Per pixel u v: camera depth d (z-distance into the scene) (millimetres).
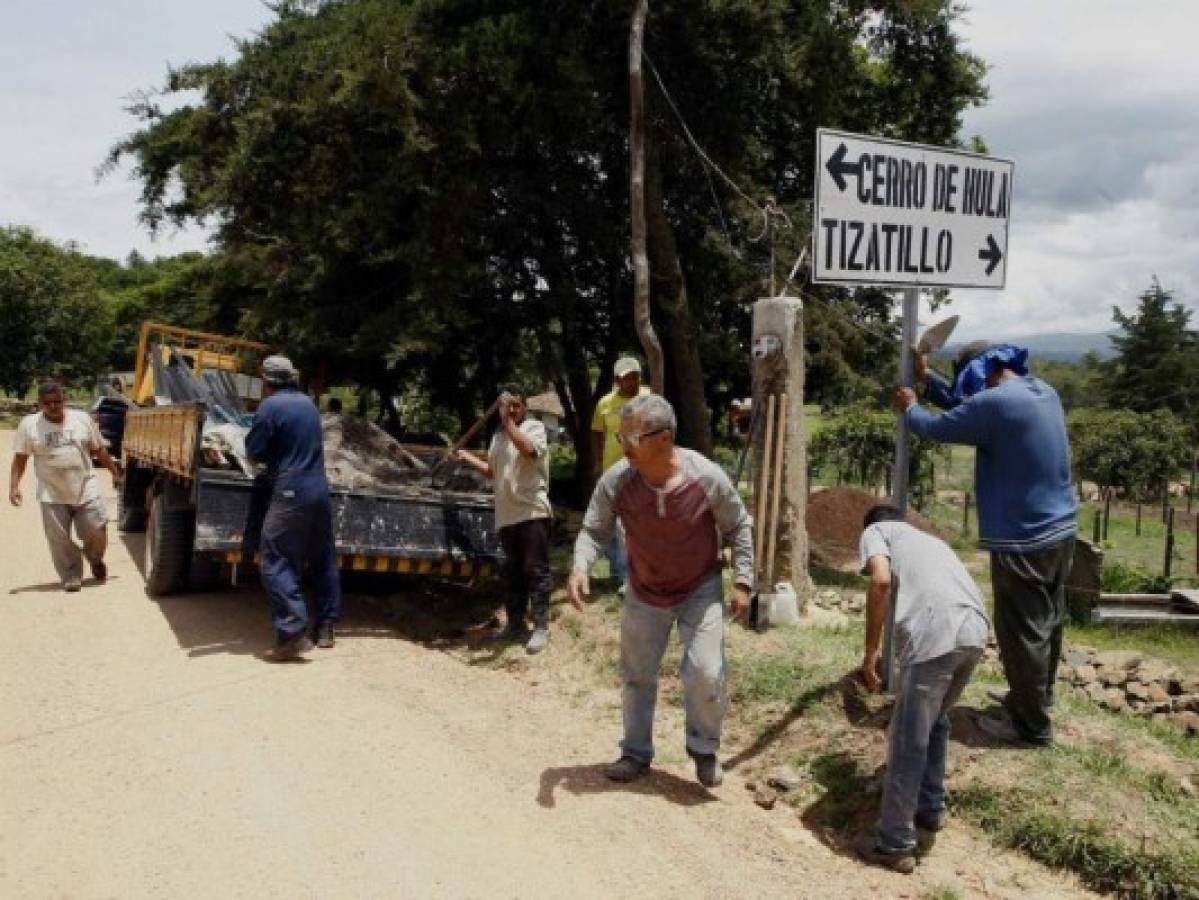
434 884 3752
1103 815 4121
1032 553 4457
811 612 7449
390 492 7535
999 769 4484
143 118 14680
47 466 8242
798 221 13297
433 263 11383
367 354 12312
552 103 11367
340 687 6004
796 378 6867
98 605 7902
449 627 7750
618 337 14656
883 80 14203
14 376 37906
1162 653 8914
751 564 4691
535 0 11523
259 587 8648
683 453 4586
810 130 13508
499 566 7641
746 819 4492
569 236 13938
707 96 12734
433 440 13664
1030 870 4043
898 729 4078
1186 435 33156
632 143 9586
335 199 11805
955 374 5012
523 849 4055
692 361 12523
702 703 4672
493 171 12094
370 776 4703
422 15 11398
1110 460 28594
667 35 11789
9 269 36656
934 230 5227
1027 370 4836
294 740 5102
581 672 6527
